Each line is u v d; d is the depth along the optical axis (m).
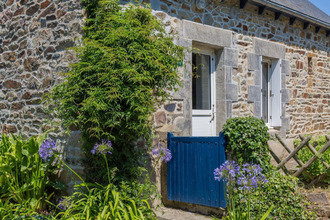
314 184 5.16
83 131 4.60
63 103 4.47
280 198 4.27
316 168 5.08
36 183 4.97
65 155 5.19
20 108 6.12
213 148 4.55
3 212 4.30
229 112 6.61
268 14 7.61
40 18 5.70
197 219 4.44
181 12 5.85
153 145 5.06
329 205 4.41
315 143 5.43
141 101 4.27
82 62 4.42
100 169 4.82
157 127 5.31
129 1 5.23
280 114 7.87
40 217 4.58
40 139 5.05
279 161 5.03
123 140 4.76
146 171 4.97
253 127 4.35
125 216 3.69
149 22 4.67
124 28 4.45
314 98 9.07
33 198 4.97
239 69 6.90
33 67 5.84
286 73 8.09
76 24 5.07
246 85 7.05
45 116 5.62
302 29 8.66
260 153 4.46
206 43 6.21
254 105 7.24
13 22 6.30
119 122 4.30
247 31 7.10
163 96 4.86
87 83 4.36
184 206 4.91
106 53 4.20
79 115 4.39
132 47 4.31
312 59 9.04
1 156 5.03
